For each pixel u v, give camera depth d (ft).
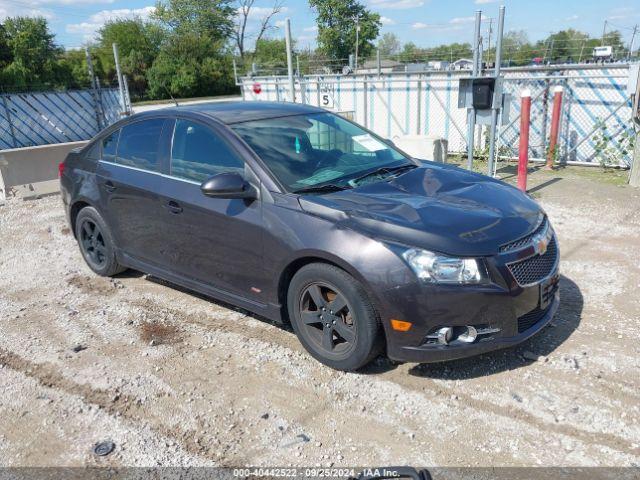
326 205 11.80
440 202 12.09
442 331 10.74
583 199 26.05
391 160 14.99
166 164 14.89
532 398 10.97
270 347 13.35
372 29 168.14
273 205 12.32
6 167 30.22
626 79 32.55
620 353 12.43
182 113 14.96
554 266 12.25
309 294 12.16
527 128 25.34
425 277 10.52
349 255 10.96
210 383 12.00
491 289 10.61
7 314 15.94
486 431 10.11
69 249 21.62
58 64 156.46
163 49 174.19
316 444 9.98
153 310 15.76
